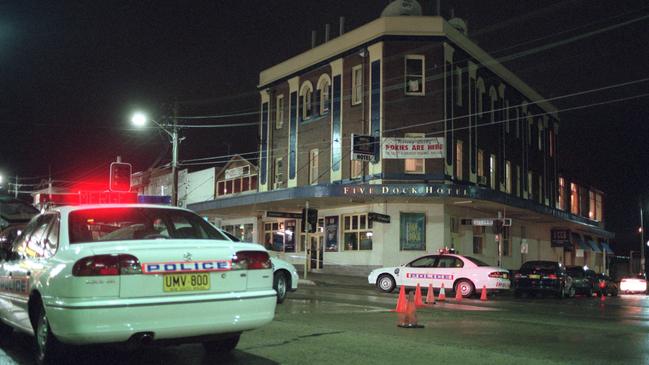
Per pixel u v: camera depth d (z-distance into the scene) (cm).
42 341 621
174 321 571
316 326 987
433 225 3067
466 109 3275
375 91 3097
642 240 5325
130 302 553
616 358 760
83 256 556
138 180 5372
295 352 739
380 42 3095
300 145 3553
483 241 3462
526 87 4166
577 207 5178
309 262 3459
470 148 3281
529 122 4222
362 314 1191
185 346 769
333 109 3328
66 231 634
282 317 1122
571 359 742
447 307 1497
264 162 3816
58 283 559
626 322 1250
